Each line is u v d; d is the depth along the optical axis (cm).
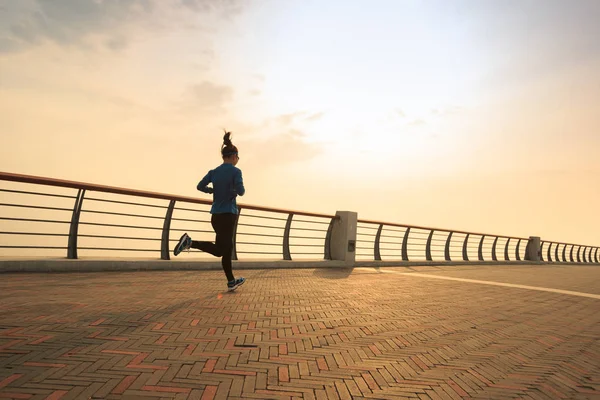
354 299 564
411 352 323
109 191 712
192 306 447
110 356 273
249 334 347
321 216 1096
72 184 662
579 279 1121
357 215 1166
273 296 550
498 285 854
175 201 818
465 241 1745
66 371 243
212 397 219
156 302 458
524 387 258
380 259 1303
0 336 303
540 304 612
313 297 561
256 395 225
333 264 1101
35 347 282
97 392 217
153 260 772
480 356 322
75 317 368
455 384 258
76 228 697
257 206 963
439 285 793
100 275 654
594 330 439
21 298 438
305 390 237
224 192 546
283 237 1056
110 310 404
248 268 917
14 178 585
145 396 215
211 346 308
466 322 450
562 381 273
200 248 546
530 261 2217
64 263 666
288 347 316
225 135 563
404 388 248
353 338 354
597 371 297
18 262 631
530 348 353
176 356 281
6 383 222
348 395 233
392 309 504
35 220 661
